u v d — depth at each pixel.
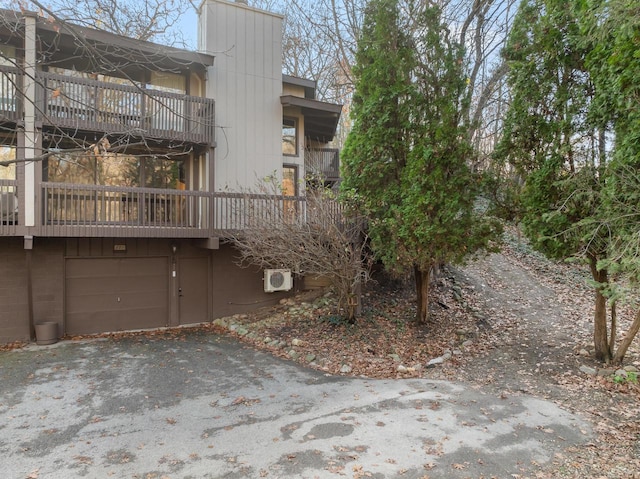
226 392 6.53
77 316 10.21
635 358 7.25
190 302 11.56
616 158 5.04
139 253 10.90
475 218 8.49
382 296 11.52
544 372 7.05
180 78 11.63
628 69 4.41
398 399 6.15
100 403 6.07
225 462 4.39
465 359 7.95
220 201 11.05
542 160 6.98
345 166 9.59
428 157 8.14
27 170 8.58
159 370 7.61
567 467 4.29
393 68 8.77
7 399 6.20
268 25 12.46
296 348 8.84
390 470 4.21
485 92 14.32
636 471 4.19
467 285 12.12
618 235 5.07
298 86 14.09
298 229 9.15
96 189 9.27
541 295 11.54
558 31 6.61
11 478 4.09
